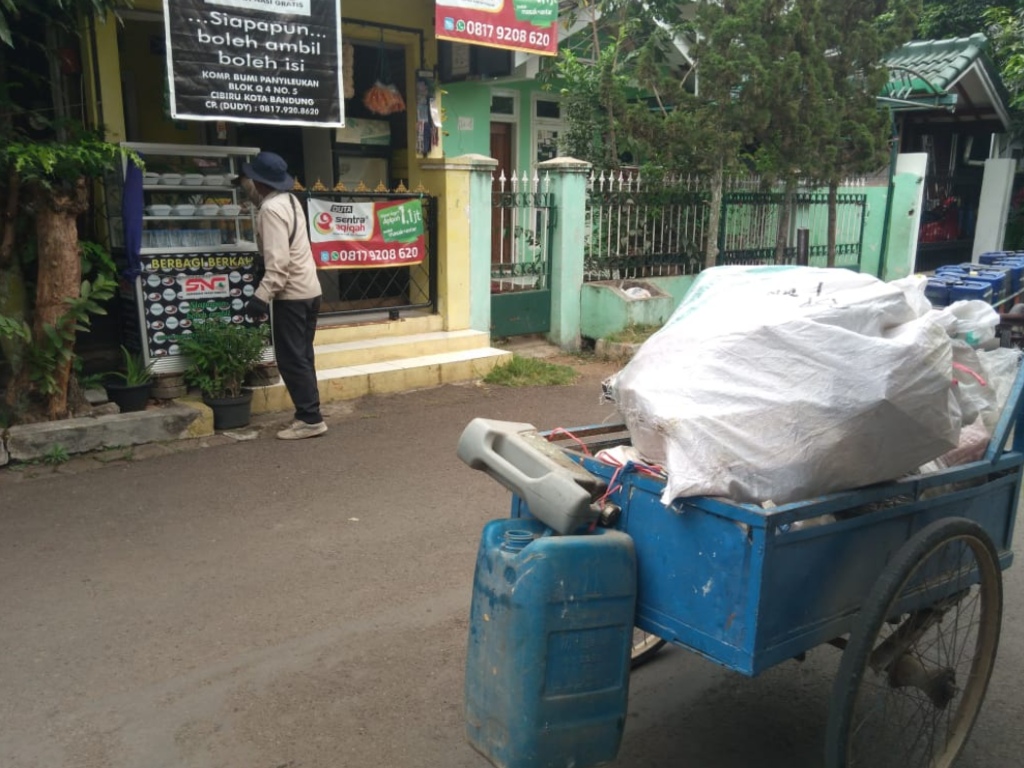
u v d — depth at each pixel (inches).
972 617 152.1
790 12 369.7
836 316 97.0
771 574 88.9
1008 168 643.5
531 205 361.4
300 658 139.0
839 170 410.0
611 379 113.8
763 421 93.2
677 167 402.0
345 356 300.2
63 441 219.8
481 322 344.5
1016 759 119.9
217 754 116.1
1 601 153.2
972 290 304.3
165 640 142.6
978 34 613.9
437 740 120.5
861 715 129.1
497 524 100.2
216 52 248.1
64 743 117.2
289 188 236.4
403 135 365.4
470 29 307.6
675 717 130.0
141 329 243.3
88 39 245.3
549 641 91.5
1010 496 122.3
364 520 193.2
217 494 205.0
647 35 441.7
